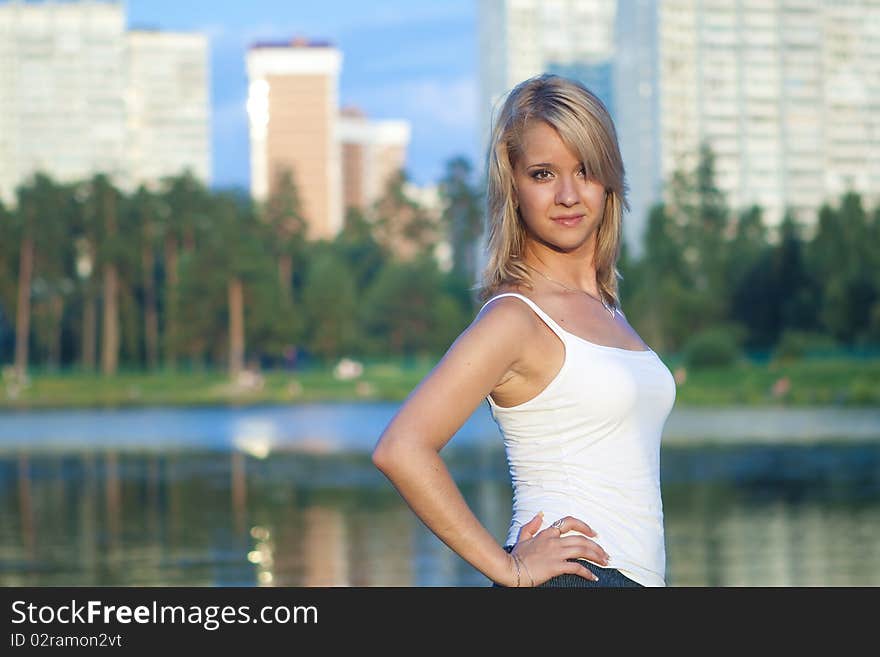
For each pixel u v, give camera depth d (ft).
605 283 22.48
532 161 21.39
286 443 268.41
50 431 346.13
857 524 107.45
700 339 523.70
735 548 92.73
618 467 20.71
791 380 469.16
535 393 20.77
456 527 20.10
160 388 635.25
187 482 172.24
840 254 621.31
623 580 20.44
